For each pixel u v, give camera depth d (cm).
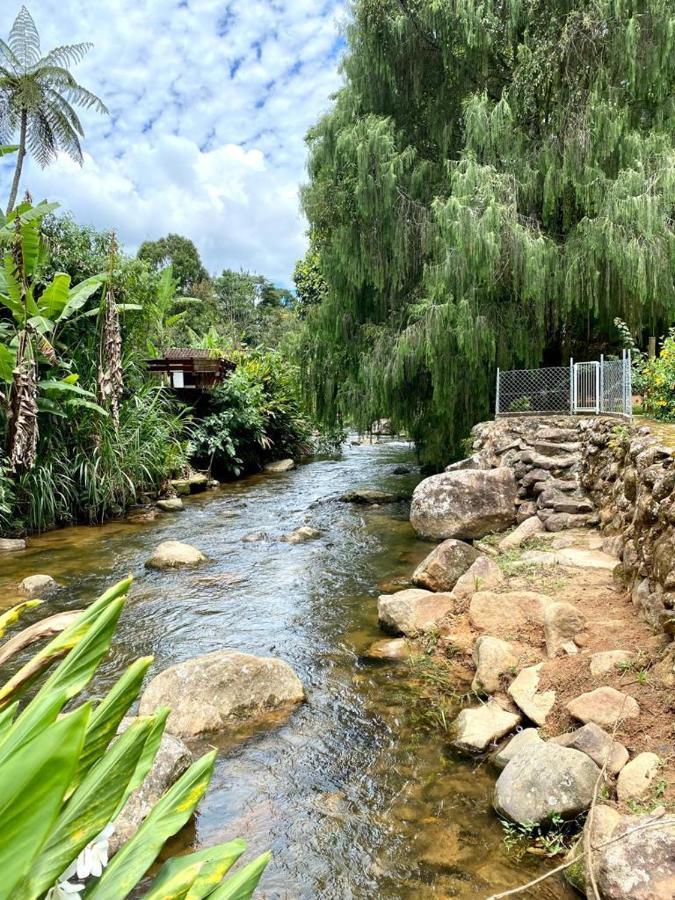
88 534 897
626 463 590
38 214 927
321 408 1324
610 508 631
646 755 273
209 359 1562
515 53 1123
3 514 864
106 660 459
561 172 978
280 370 1848
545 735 320
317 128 1200
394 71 1165
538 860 250
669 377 689
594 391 927
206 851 114
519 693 363
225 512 1060
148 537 873
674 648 332
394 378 1070
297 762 328
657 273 887
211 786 307
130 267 1131
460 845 262
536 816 265
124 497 1025
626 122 984
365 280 1171
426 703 386
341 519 966
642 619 395
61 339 1038
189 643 489
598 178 950
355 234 1138
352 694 401
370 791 302
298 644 484
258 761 329
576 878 232
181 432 1457
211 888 108
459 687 403
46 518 923
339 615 546
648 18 968
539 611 442
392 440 2392
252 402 1620
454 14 1084
